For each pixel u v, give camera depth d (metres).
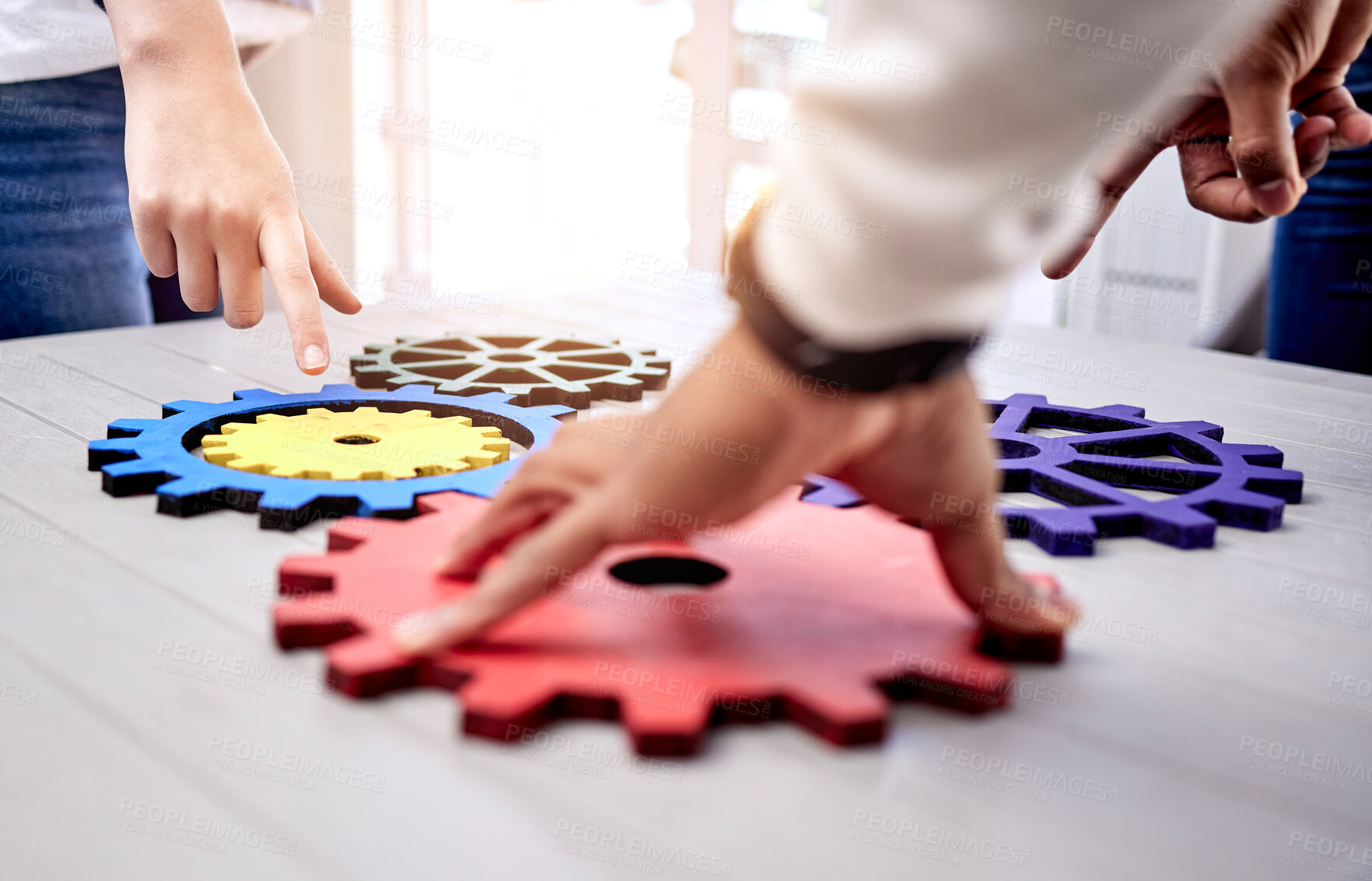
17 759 0.44
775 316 0.42
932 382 0.43
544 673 0.50
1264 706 0.53
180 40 0.95
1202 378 1.34
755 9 3.23
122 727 0.47
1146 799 0.44
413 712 0.49
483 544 0.56
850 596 0.60
